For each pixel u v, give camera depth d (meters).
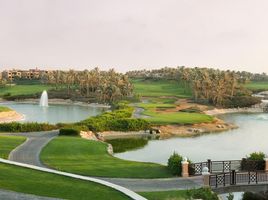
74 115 150.00
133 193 30.80
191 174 42.34
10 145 57.69
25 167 37.16
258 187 37.66
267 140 90.62
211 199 31.16
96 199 28.91
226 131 108.31
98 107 199.88
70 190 30.61
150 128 101.12
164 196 33.56
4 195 26.86
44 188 30.47
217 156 68.94
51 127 85.31
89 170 44.00
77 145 60.78
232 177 38.00
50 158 50.00
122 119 99.62
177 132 101.88
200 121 117.62
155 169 45.16
